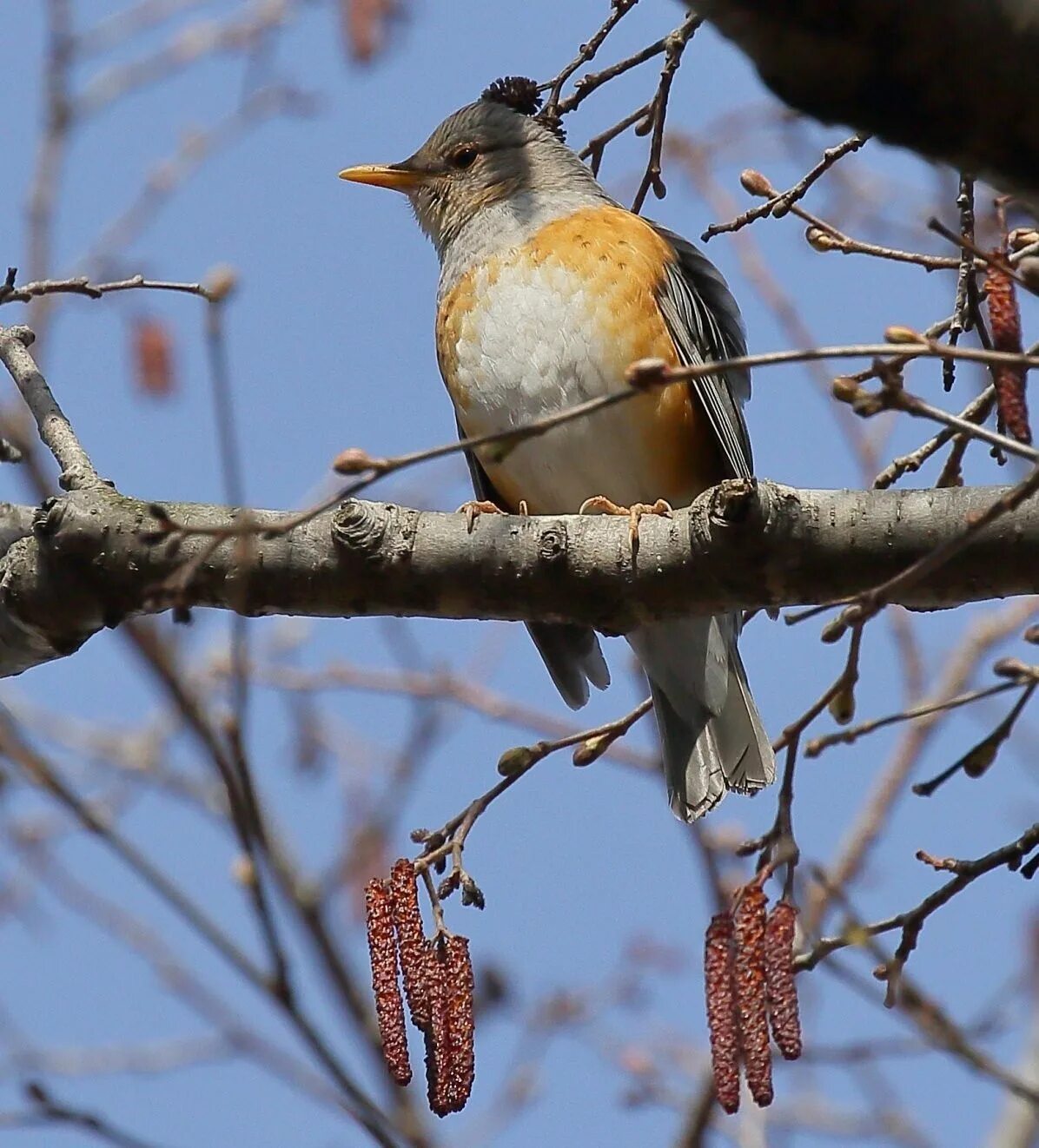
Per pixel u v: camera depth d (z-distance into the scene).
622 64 10.31
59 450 8.80
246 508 7.62
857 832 12.80
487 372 11.77
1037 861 8.21
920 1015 9.85
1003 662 8.02
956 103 4.07
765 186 9.31
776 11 3.99
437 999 7.82
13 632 8.47
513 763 8.50
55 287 9.16
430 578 8.16
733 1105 7.44
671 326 11.63
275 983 10.19
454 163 13.66
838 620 7.63
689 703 11.17
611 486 11.83
